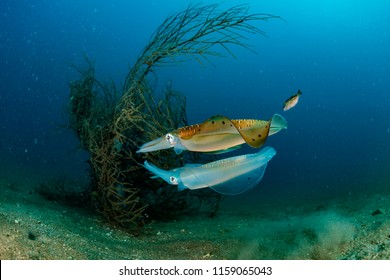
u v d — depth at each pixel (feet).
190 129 6.95
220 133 6.76
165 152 22.84
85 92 24.95
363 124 192.34
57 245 15.49
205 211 30.99
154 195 25.58
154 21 279.08
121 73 24.02
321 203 33.22
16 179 33.83
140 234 22.67
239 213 31.14
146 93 22.20
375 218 21.26
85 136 23.94
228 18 18.12
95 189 24.73
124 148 23.79
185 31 19.29
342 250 17.70
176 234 23.21
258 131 6.18
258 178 7.56
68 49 260.62
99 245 17.74
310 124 229.66
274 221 26.63
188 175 7.69
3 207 18.54
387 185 35.19
